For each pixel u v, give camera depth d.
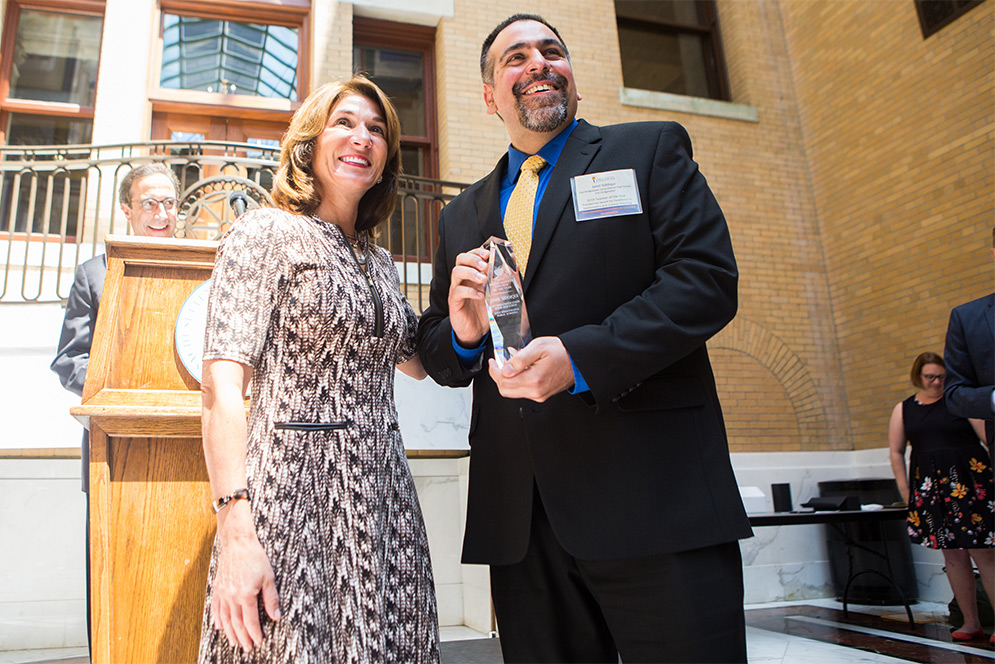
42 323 3.18
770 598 5.10
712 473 1.17
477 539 1.33
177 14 5.70
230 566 1.02
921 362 3.85
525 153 1.50
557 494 1.19
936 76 5.31
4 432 3.01
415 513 1.29
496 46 1.49
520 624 1.32
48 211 3.95
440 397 3.47
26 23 5.47
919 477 3.76
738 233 6.17
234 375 1.12
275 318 1.20
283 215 1.28
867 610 4.59
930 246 5.32
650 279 1.24
